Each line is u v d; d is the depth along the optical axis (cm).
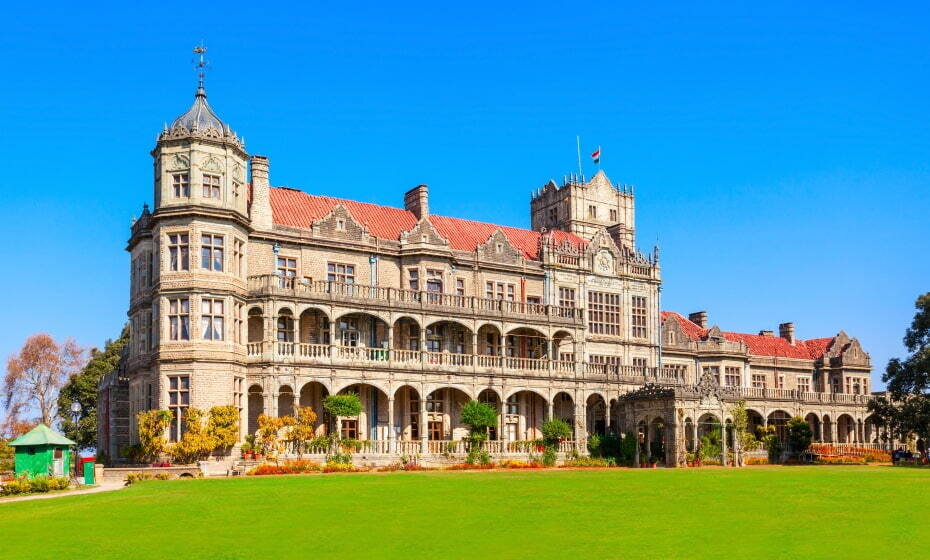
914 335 7956
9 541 2889
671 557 2548
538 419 7462
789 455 8262
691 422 7144
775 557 2550
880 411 8131
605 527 3055
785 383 10044
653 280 8488
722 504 3675
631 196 9250
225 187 5962
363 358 6344
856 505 3675
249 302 6100
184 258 5831
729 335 10025
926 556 2567
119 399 6881
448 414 6938
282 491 4044
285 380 6009
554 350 7600
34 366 9175
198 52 6197
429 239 7006
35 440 4825
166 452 5562
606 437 7312
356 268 6738
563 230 8800
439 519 3222
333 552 2638
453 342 7069
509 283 7519
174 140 5900
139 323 6347
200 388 5681
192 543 2805
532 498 3825
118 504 3675
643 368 7900
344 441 6016
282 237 6406
